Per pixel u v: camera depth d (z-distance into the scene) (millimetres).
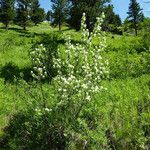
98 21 11297
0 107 13555
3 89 15875
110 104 13555
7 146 11359
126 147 11102
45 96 12008
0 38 33781
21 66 20812
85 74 10898
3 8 100188
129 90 15648
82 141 10953
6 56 24250
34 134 11234
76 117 11102
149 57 22078
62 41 31969
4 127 12203
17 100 14320
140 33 26516
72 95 10883
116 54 24969
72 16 59094
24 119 11758
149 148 11109
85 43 11406
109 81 17328
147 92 15375
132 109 13164
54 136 11195
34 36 36250
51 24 106688
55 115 10914
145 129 11609
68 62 11180
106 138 10844
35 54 11766
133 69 20172
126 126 11438
